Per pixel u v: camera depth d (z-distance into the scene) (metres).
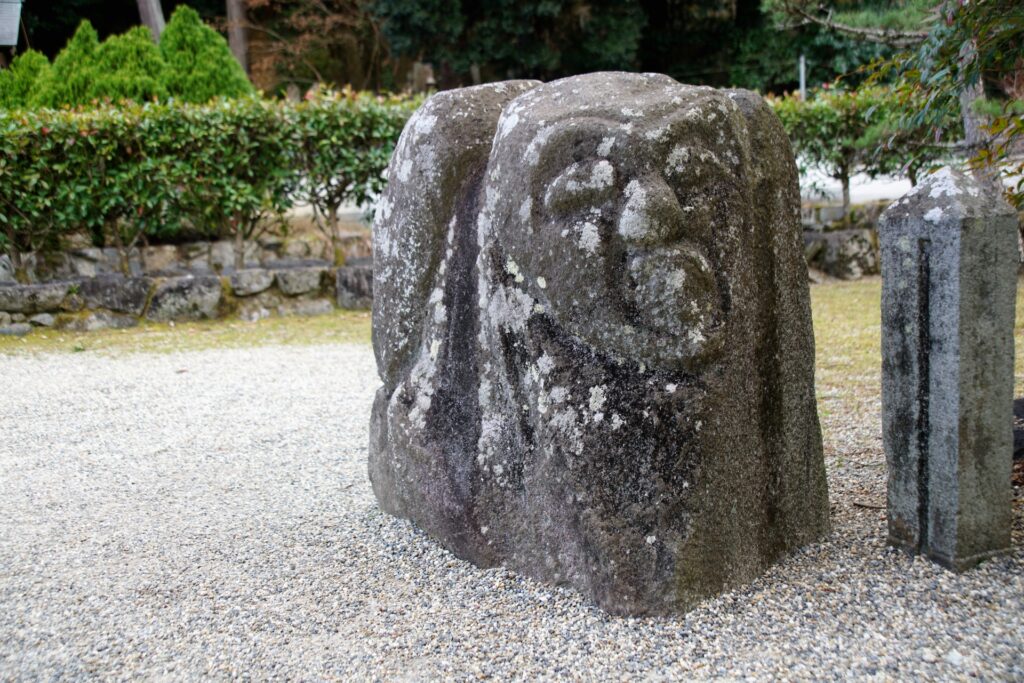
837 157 9.08
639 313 2.23
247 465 4.06
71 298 7.38
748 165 2.38
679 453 2.26
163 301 7.60
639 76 2.49
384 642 2.33
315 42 16.80
